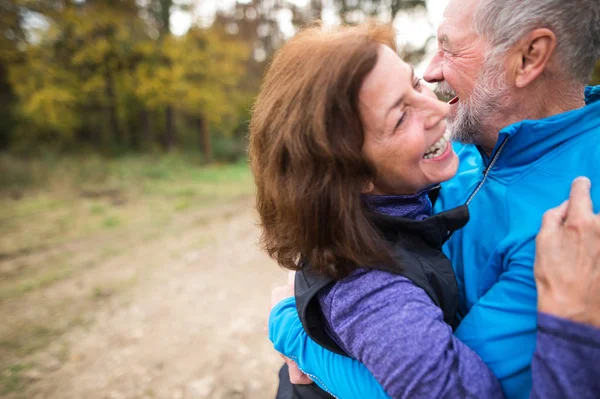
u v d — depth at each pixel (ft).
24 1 44.88
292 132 2.47
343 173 2.45
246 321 12.75
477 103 3.19
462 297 3.18
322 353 3.21
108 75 57.06
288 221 2.65
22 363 10.82
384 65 2.42
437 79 3.48
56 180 38.29
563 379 2.14
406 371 2.31
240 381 10.00
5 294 14.98
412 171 2.62
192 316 13.15
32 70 50.62
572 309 2.18
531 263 2.60
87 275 16.74
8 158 43.78
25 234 22.63
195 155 67.72
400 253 2.63
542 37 2.78
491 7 2.93
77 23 49.03
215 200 32.81
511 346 2.57
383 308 2.43
